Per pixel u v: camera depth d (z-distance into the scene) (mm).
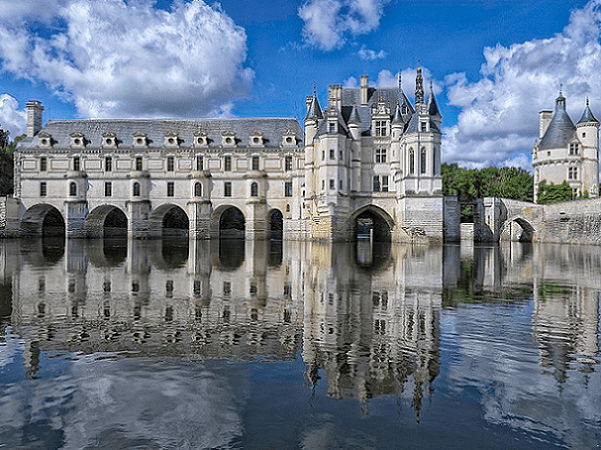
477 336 14328
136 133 84812
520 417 8938
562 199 88312
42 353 12508
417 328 15250
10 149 105750
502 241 84062
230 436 8156
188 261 38344
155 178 84500
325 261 38594
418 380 10688
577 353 12734
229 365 11602
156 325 15445
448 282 25938
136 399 9633
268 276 28219
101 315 16891
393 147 72875
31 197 85312
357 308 18344
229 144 84125
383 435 8234
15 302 19312
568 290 23344
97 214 86875
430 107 71688
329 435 8227
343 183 70375
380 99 78062
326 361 11906
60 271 30391
